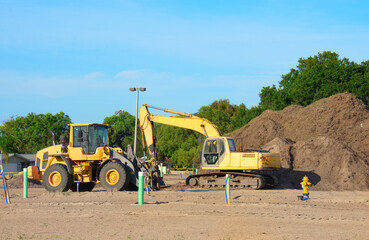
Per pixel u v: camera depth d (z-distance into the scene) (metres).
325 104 39.59
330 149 31.44
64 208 15.52
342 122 36.84
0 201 18.55
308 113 39.59
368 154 33.38
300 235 10.11
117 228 11.07
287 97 67.25
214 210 14.73
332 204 17.42
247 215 13.51
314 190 27.45
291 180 30.02
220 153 27.86
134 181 23.02
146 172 23.36
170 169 73.31
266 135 39.69
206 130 28.92
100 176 22.55
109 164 22.53
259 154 27.02
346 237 9.90
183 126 29.06
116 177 22.44
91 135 23.45
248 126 42.62
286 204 16.77
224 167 27.58
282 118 41.53
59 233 10.39
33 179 24.77
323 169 30.41
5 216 13.48
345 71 64.38
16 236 10.02
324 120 37.53
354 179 28.69
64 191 22.91
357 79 62.28
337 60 73.50
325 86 63.06
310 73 65.94
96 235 10.10
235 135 42.00
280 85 80.19
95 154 23.12
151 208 15.32
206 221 12.23
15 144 86.12
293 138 38.00
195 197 19.36
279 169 30.75
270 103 69.38
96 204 16.89
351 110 37.34
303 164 31.44
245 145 40.06
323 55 79.00
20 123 89.69
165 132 78.00
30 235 10.14
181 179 41.97
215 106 96.81
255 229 10.91
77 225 11.60
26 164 74.12
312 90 65.00
